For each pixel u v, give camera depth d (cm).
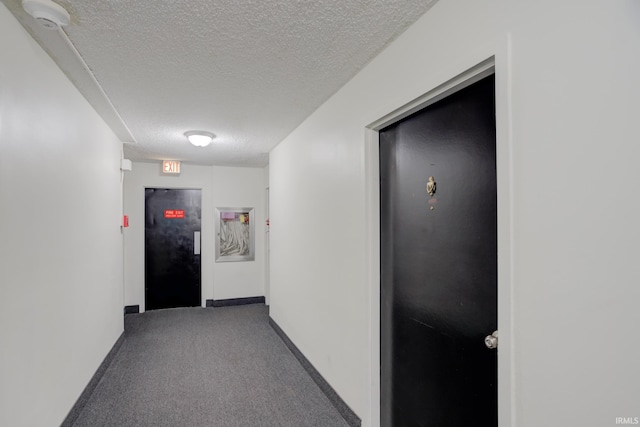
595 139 84
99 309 272
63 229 196
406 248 175
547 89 95
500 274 108
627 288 78
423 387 162
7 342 135
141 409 230
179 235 520
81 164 230
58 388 188
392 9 142
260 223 551
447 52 131
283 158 369
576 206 88
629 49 77
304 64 192
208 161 493
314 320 277
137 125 309
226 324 430
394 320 185
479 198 130
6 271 135
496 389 123
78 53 178
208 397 247
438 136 153
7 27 136
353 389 208
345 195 221
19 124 146
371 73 188
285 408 233
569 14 89
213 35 162
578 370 87
